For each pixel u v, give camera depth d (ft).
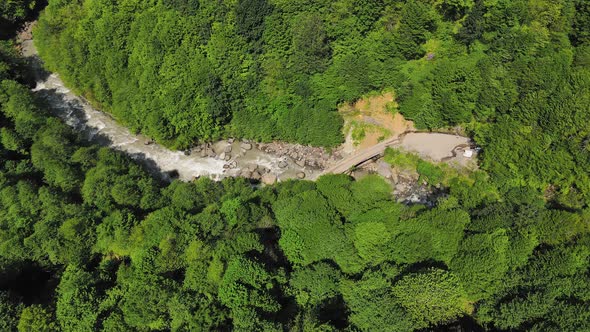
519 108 270.26
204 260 227.20
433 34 299.58
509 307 203.82
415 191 310.45
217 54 304.09
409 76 306.96
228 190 289.94
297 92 310.24
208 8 302.86
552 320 199.00
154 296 215.72
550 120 256.93
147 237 245.86
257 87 312.91
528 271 218.79
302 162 325.62
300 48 294.05
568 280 210.79
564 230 232.94
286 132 322.96
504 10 281.33
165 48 308.40
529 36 275.80
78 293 219.82
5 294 223.10
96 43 322.96
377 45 299.79
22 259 241.76
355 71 300.81
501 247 223.71
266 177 323.78
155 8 316.19
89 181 274.16
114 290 226.79
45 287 246.47
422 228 236.84
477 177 292.20
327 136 316.60
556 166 257.55
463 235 236.02
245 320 198.18
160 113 313.73
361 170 322.55
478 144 298.56
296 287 221.66
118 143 340.59
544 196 270.67
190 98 309.42
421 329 203.41
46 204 262.47
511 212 250.98
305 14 295.69
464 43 296.30
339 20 294.05
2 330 212.84
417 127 315.37
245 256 220.64
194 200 282.36
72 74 339.36
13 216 258.98
